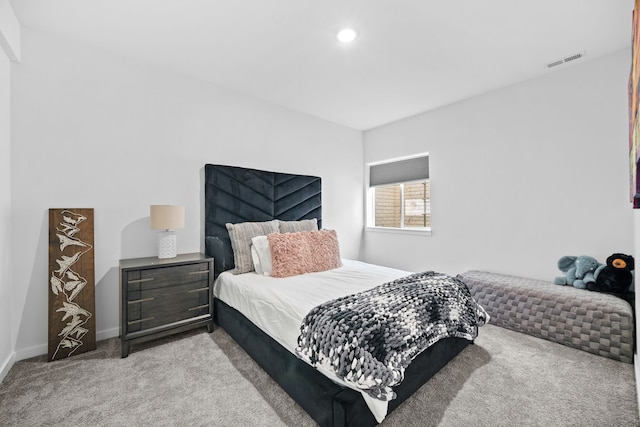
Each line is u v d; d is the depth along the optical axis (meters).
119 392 1.66
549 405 1.54
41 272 2.10
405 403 1.56
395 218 4.48
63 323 2.05
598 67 2.50
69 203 2.22
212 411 1.51
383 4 1.84
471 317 2.07
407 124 4.03
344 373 1.28
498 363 1.97
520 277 2.95
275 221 3.24
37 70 2.10
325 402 1.32
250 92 3.20
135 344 2.27
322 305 1.67
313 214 3.86
